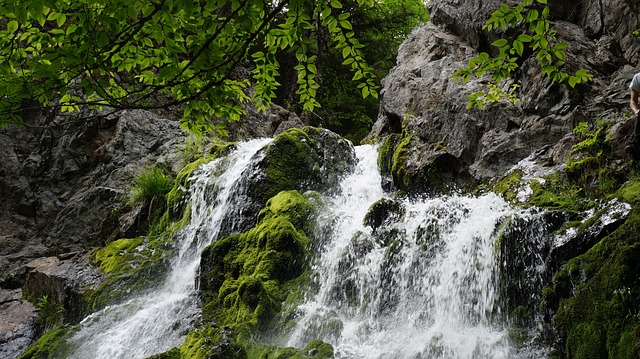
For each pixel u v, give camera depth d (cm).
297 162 928
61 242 1047
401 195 877
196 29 380
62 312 822
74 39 347
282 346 604
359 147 1066
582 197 598
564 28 887
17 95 366
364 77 431
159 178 1056
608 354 443
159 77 409
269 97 480
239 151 1060
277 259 714
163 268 875
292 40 401
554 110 772
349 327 610
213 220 908
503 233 579
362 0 520
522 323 536
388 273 655
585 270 492
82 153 1166
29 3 322
